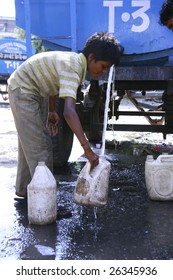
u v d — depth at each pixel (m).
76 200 3.04
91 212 3.41
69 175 4.74
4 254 2.59
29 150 3.24
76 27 4.35
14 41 13.47
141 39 4.34
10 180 4.53
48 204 3.06
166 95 5.40
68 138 5.01
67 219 3.23
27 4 4.36
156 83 5.05
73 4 4.28
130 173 4.83
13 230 2.99
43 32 4.46
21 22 4.50
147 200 3.77
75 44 4.35
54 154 4.78
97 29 4.38
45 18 4.44
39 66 3.07
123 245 2.73
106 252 2.62
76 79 2.86
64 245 2.72
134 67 4.30
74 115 2.79
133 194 3.96
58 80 3.04
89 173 3.01
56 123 3.68
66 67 2.87
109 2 4.31
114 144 6.79
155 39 4.32
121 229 3.03
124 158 5.74
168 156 3.70
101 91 5.34
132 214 3.37
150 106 7.70
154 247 2.71
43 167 3.08
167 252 2.63
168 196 3.70
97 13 4.34
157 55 4.36
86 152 2.88
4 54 13.56
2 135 7.94
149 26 4.31
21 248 2.68
